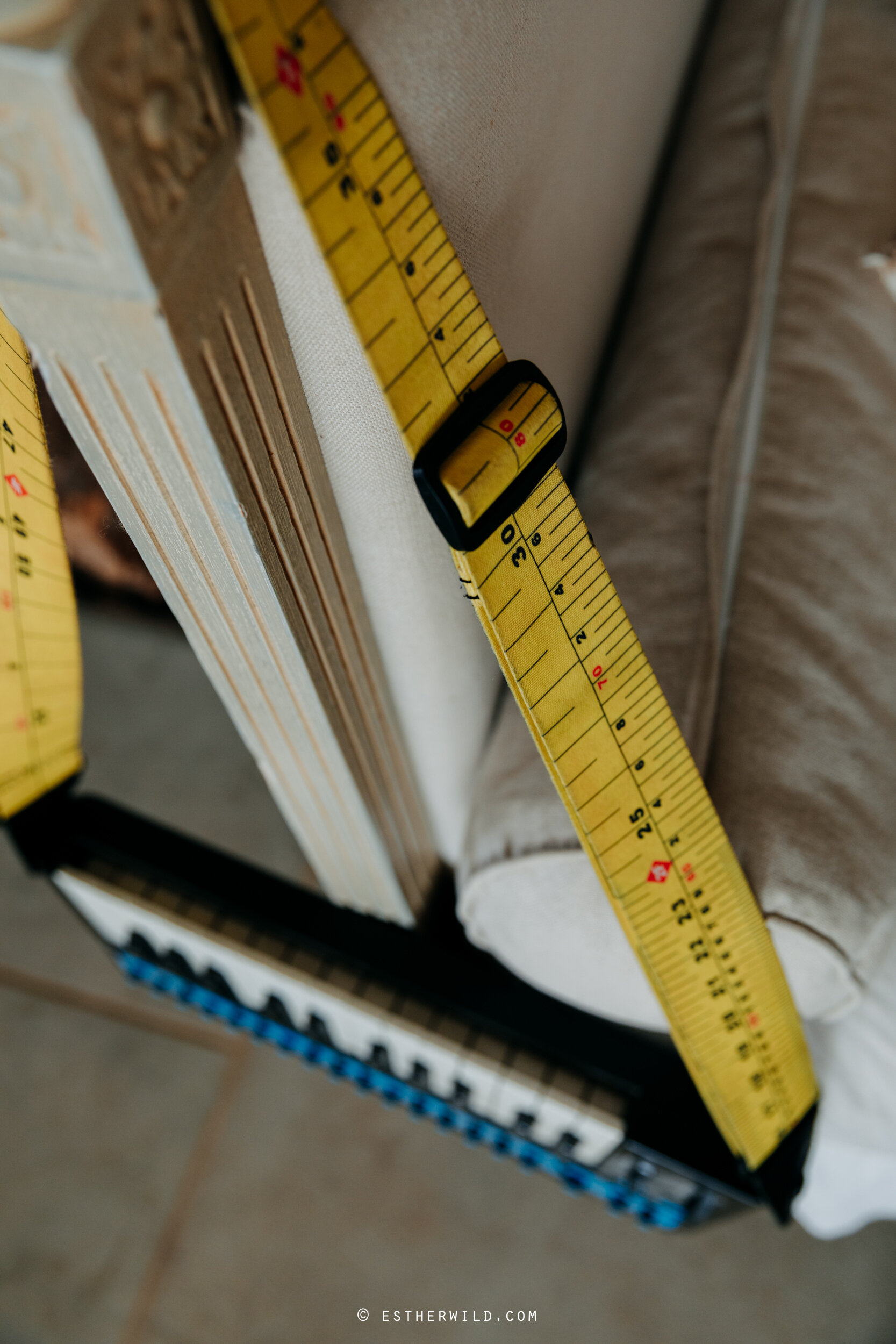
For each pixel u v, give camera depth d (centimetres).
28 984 127
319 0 23
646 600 60
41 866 71
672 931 45
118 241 22
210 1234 111
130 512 35
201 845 72
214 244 25
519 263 46
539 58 40
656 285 80
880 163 83
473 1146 109
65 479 117
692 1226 78
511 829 53
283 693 45
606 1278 108
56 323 26
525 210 44
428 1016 65
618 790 40
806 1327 105
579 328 66
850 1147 71
